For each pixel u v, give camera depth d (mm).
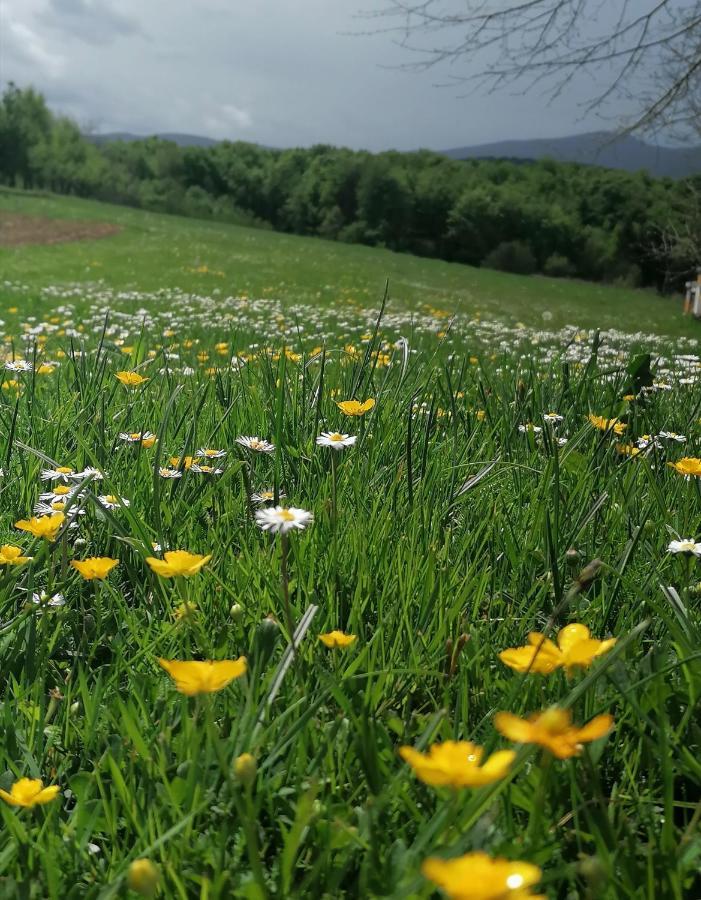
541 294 32625
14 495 2375
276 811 1159
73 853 1076
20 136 91375
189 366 5277
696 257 26109
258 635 1345
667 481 2627
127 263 27797
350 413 2090
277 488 2174
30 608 1555
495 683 1445
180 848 1035
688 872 1030
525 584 1938
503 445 3027
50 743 1326
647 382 3504
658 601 1762
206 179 113688
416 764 764
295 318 12898
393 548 1996
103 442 2576
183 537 2107
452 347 8500
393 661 1537
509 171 98375
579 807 1059
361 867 1014
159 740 1226
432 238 96938
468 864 657
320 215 104938
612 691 1380
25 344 7180
